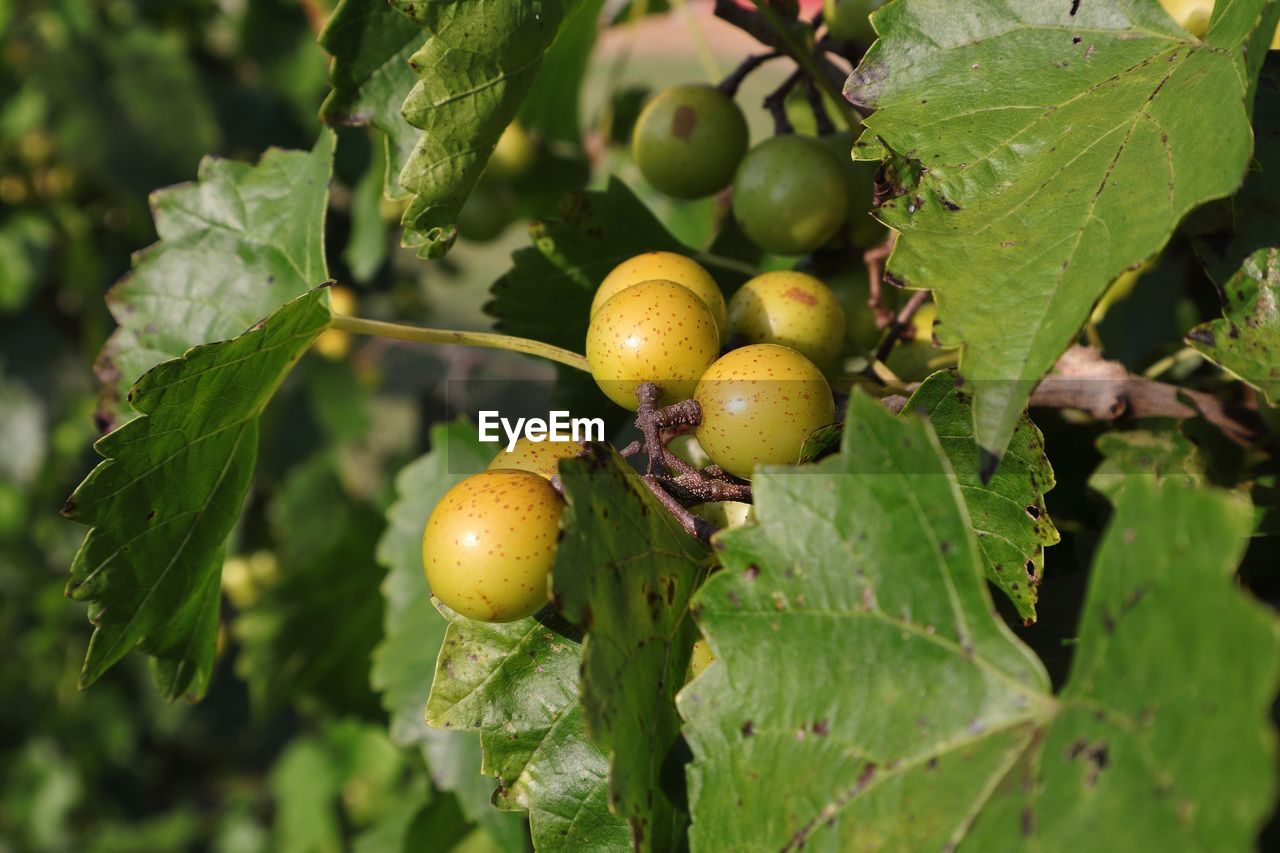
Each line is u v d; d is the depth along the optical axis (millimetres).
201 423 332
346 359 811
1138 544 237
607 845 289
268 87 804
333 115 325
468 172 323
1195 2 315
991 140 287
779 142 364
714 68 480
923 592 255
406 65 327
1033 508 291
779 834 258
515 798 292
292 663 551
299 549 791
